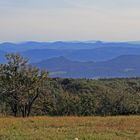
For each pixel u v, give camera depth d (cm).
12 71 5550
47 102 6012
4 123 3188
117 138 2492
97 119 3672
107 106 7569
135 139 2495
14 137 2433
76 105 7300
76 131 2786
